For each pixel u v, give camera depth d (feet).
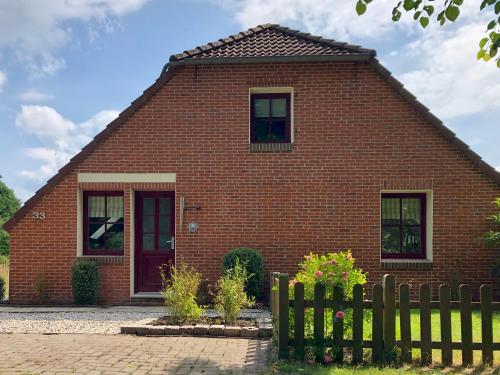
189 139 36.78
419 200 37.35
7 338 23.90
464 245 35.68
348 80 36.42
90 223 37.76
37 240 36.55
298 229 36.09
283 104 37.68
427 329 18.76
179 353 20.47
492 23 16.07
